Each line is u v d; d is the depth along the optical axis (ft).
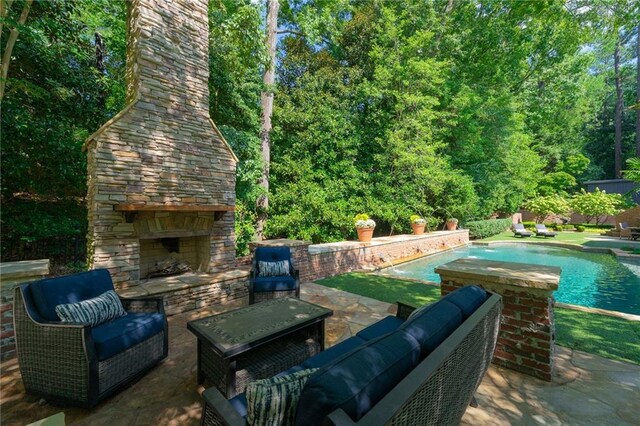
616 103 76.28
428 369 3.50
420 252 32.40
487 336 5.92
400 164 32.96
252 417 3.59
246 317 8.30
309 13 31.09
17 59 16.46
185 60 14.64
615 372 8.05
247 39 23.11
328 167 32.42
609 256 31.19
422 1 35.78
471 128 39.19
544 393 7.23
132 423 6.29
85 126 20.34
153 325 8.30
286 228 28.53
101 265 11.90
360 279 19.62
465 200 39.09
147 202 13.12
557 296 19.21
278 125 30.55
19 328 6.97
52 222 17.88
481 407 6.74
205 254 15.85
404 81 33.53
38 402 6.88
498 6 40.22
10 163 15.71
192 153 14.76
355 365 3.31
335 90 33.55
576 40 37.40
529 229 58.03
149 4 13.37
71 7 17.90
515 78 49.62
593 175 74.90
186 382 7.79
